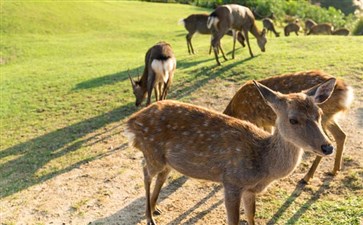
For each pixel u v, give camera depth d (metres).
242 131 4.13
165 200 5.34
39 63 15.67
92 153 7.05
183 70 11.10
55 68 14.16
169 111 4.54
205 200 5.25
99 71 12.79
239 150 4.01
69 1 27.06
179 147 4.32
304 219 4.54
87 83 11.41
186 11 31.38
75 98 10.20
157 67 8.48
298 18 33.56
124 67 13.07
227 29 11.39
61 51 17.95
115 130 8.02
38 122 8.93
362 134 6.40
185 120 4.39
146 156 4.66
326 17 33.84
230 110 5.70
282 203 4.90
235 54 12.74
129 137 4.74
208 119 4.34
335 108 5.04
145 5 33.28
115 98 9.88
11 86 12.04
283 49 12.62
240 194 4.11
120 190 5.74
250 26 11.97
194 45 18.09
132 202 5.41
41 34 21.06
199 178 4.41
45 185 6.09
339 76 8.79
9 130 8.64
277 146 3.87
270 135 4.11
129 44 19.41
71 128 8.35
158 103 4.74
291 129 3.67
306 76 5.21
